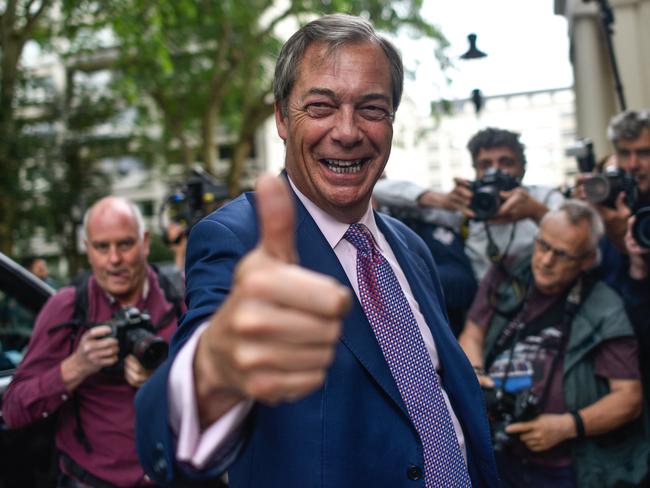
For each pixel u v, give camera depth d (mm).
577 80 6746
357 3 13242
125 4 11750
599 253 2605
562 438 2389
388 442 1384
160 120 17469
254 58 15211
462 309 3072
